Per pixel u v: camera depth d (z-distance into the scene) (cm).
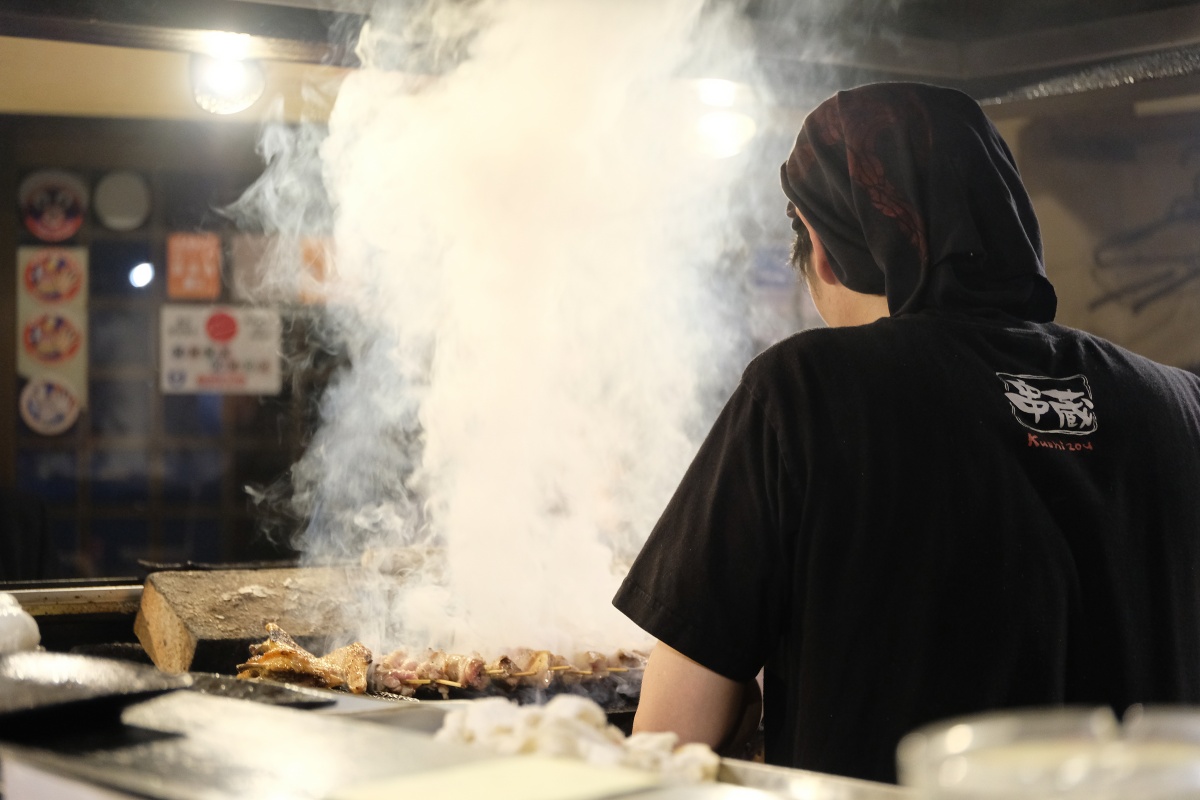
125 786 56
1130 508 101
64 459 405
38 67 321
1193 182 355
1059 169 364
